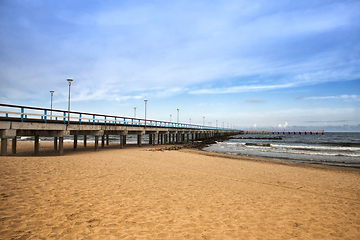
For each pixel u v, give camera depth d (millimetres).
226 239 4809
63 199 6266
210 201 7457
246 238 4941
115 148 25438
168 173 11469
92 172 9836
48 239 4086
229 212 6559
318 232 5590
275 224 5922
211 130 73000
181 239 4629
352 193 9906
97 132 20359
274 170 15023
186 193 8148
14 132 12859
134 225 5129
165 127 37656
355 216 6918
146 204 6613
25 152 19516
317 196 9117
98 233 4562
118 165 12242
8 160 10133
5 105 12250
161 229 5047
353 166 19875
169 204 6805
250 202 7699
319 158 24891
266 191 9414
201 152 27078
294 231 5547
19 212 5070
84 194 6891
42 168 9367
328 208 7617
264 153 29359
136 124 29141
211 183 10102
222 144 46062
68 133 16594
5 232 4125
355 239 5289
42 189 6848
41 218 4938
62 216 5180
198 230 5160
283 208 7316
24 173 8281
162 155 19344
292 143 51312
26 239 3990
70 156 14836
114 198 6840
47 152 19578
